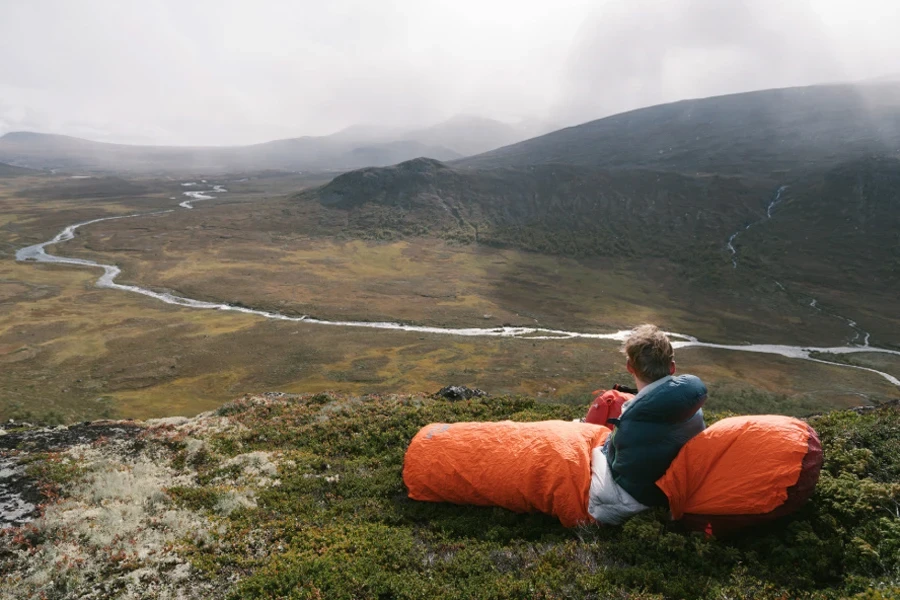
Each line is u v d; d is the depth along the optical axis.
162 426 17.97
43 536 9.65
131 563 8.85
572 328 122.81
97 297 131.12
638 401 8.10
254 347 98.12
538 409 17.55
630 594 6.94
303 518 10.55
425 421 16.62
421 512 10.52
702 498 7.81
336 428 16.72
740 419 8.04
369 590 7.79
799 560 7.18
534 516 9.59
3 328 106.25
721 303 151.12
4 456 14.38
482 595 7.37
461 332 117.25
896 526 7.02
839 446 9.53
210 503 11.43
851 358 108.38
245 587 8.07
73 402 71.75
